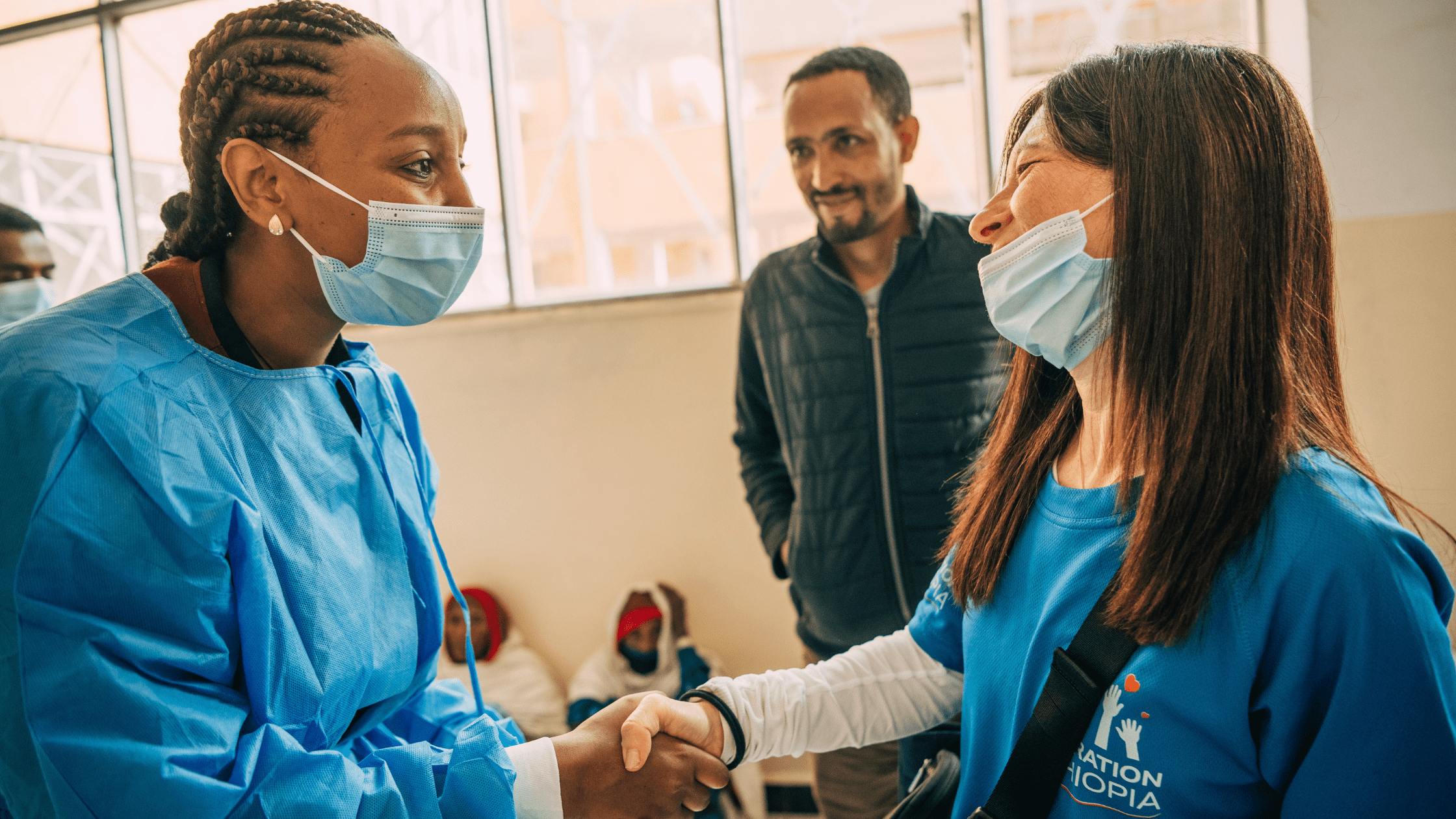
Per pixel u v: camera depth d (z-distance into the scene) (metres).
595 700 2.85
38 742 0.64
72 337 0.73
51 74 3.75
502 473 3.12
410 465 1.04
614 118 8.62
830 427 1.74
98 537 0.68
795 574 1.80
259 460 0.81
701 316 2.91
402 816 0.74
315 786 0.71
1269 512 0.61
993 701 0.80
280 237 0.85
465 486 3.15
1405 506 0.65
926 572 1.67
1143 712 0.65
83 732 0.64
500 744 0.81
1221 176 0.63
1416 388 2.14
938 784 0.92
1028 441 0.87
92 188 3.89
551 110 6.10
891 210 1.74
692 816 0.94
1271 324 0.63
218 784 0.67
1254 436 0.62
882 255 1.79
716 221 5.07
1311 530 0.59
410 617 0.94
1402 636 0.56
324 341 0.93
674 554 2.98
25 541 0.65
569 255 6.74
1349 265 2.16
